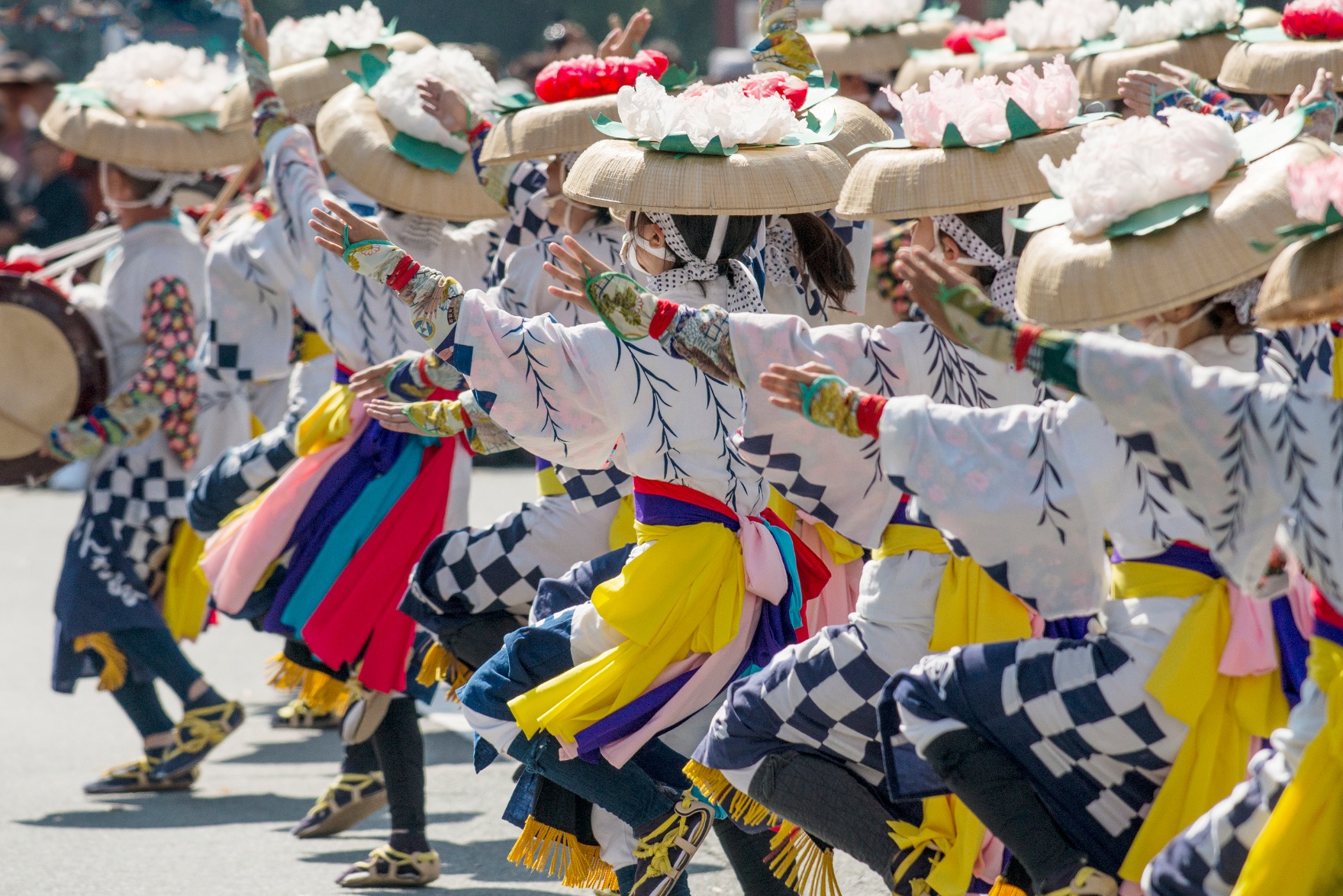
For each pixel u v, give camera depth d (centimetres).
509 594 1427
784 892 1259
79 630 1973
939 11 2298
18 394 1972
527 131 1455
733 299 1225
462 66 1627
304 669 1677
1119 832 1004
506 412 1170
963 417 974
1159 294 949
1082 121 1166
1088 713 976
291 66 1827
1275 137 1016
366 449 1600
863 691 1097
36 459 1980
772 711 1123
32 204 3734
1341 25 1505
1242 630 950
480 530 1454
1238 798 912
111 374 2023
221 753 2192
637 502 1214
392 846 1588
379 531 1577
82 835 1777
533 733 1185
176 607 2005
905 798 1050
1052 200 1045
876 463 1095
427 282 1165
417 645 1600
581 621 1219
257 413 2317
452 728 2250
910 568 1093
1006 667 998
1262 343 1060
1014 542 969
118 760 2131
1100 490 955
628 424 1177
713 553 1190
